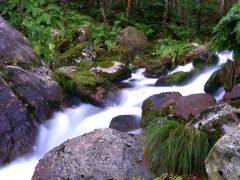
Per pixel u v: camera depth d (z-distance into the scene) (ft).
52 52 28.19
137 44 31.53
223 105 15.61
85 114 22.80
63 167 14.61
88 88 23.11
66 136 21.40
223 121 14.60
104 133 15.88
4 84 20.29
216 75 20.53
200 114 15.61
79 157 14.79
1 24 24.79
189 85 23.91
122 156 14.76
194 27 35.32
